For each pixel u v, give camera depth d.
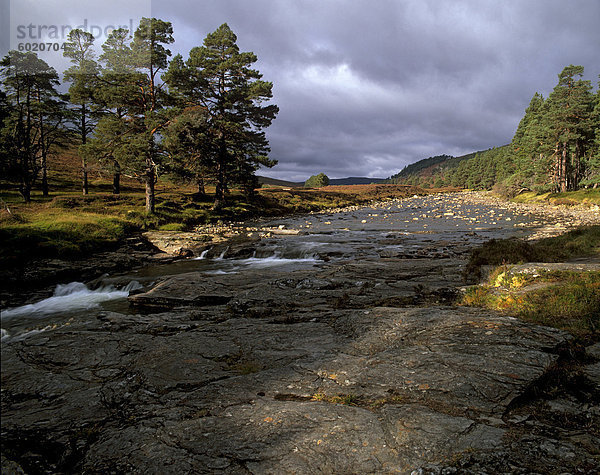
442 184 181.50
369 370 5.54
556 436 3.76
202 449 3.92
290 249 22.03
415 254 18.44
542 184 66.75
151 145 31.02
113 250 21.62
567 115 58.12
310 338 7.49
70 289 15.20
